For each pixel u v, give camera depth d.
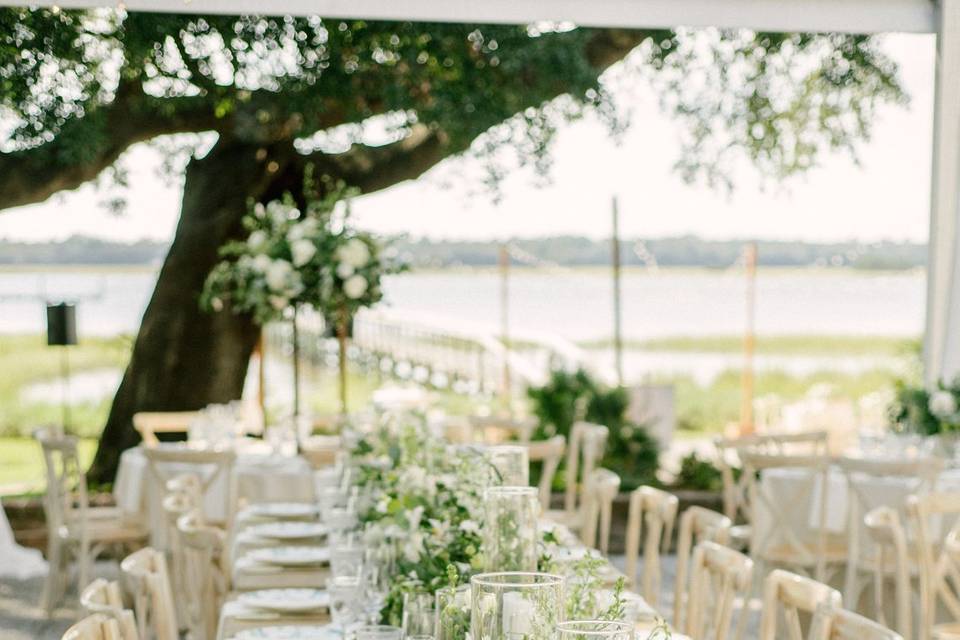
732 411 15.17
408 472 3.21
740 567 3.17
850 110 9.73
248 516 5.08
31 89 8.42
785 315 28.47
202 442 7.21
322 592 3.59
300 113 8.75
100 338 17.31
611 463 8.95
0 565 7.67
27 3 5.51
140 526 6.75
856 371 17.83
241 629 3.32
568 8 5.88
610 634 1.63
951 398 6.39
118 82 8.80
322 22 8.69
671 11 5.97
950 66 6.66
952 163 7.04
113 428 9.51
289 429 7.29
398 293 33.50
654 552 4.32
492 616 1.83
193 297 9.38
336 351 15.54
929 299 7.17
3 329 16.41
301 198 9.43
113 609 2.73
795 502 5.99
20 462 11.93
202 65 8.66
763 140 9.78
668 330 28.20
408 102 8.73
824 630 2.67
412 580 2.82
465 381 14.04
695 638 3.38
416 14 5.79
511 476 2.83
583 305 31.86
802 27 6.11
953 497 4.55
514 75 8.88
